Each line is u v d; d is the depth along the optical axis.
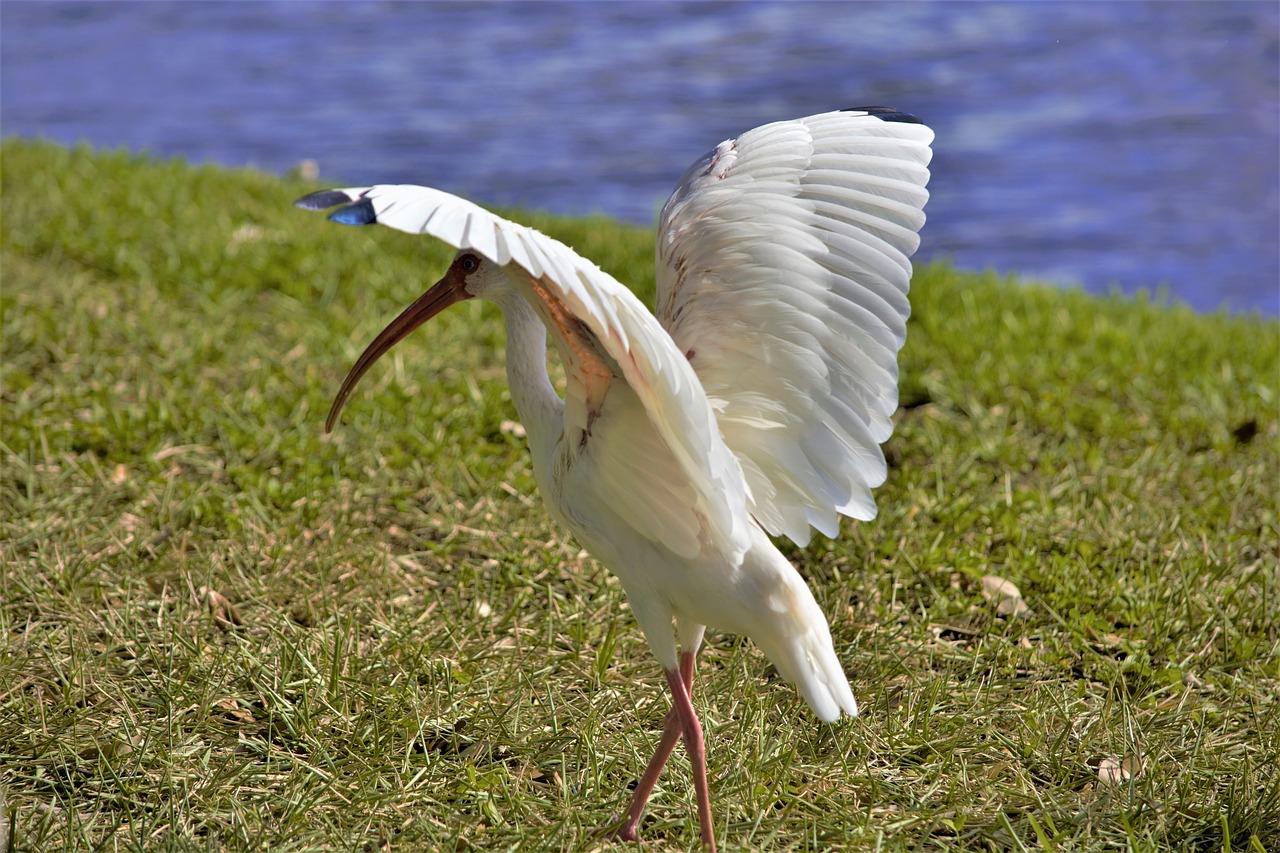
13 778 7.32
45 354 13.32
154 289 15.46
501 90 40.16
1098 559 10.30
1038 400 13.66
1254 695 8.58
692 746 6.82
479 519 10.76
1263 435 13.13
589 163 32.03
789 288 7.09
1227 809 7.27
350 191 5.30
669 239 7.47
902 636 9.20
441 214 5.21
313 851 6.76
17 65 45.03
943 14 50.75
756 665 8.91
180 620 8.88
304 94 40.16
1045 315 16.69
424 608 9.35
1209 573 10.05
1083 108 38.25
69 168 20.80
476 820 7.15
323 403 12.55
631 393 6.48
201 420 11.88
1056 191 30.89
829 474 7.24
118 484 10.65
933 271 18.77
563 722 8.16
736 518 6.45
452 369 13.96
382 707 8.11
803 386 7.12
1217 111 37.62
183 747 7.59
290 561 9.79
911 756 7.96
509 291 7.32
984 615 9.59
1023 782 7.60
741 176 7.48
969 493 11.40
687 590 6.80
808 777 7.67
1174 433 13.03
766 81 40.69
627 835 7.09
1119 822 7.29
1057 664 8.98
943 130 36.22
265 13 55.28
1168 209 29.38
